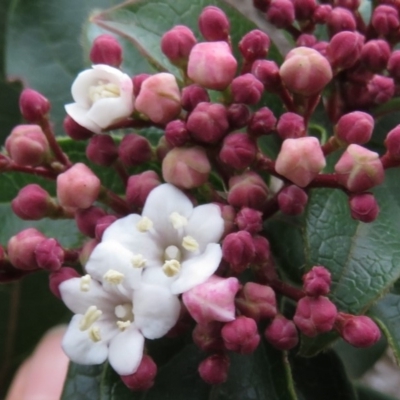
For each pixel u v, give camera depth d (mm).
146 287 55
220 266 59
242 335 53
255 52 64
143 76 63
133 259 55
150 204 59
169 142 61
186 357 68
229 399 66
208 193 64
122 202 63
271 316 58
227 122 60
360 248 61
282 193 60
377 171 56
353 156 56
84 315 57
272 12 72
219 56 60
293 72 60
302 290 59
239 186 60
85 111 63
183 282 54
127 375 56
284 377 65
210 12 64
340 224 62
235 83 60
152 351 68
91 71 63
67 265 66
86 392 72
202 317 53
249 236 55
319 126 70
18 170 65
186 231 58
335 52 63
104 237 57
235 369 67
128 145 63
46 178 70
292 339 58
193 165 59
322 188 63
